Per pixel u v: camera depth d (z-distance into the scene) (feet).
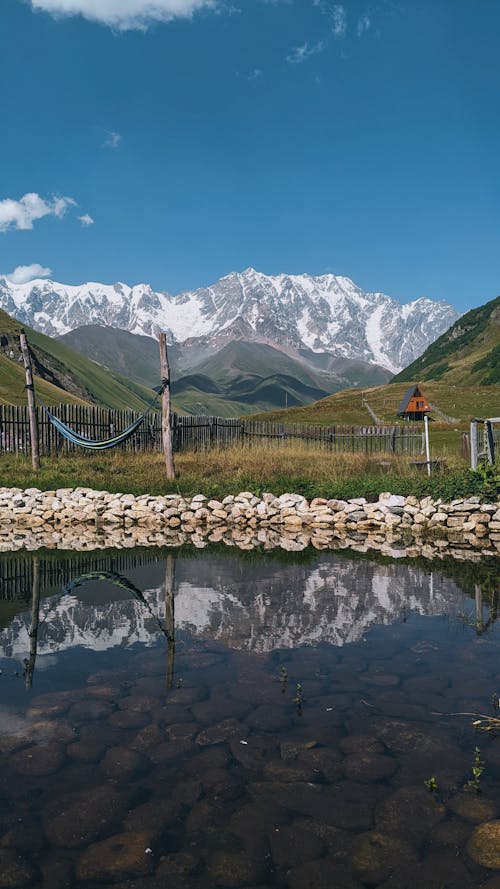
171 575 29.66
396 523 44.60
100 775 12.47
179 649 19.51
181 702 15.70
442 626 21.84
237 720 14.74
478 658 18.78
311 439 102.42
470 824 10.91
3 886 9.43
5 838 10.59
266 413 318.86
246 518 46.65
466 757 13.16
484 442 65.92
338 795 11.82
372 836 10.64
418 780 12.30
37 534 42.04
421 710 15.33
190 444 86.02
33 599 25.32
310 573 30.04
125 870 9.81
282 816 11.19
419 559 33.42
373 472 59.16
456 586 27.43
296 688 16.60
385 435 96.99
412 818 11.10
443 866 9.89
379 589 26.94
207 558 33.86
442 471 55.16
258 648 19.62
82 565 31.96
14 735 14.01
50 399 290.35
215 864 9.95
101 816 11.18
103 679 17.13
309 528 44.62
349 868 9.87
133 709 15.30
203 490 50.75
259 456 69.10
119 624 22.04
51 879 9.62
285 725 14.55
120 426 81.20
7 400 255.29
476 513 43.83
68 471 59.67
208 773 12.53
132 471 60.03
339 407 310.24
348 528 44.57
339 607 24.13
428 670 17.84
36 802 11.57
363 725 14.53
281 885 9.50
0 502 48.85
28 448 69.15
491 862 9.95
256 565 31.86
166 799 11.68
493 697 16.07
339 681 17.03
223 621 22.38
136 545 37.93
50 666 18.08
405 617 22.88
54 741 13.75
